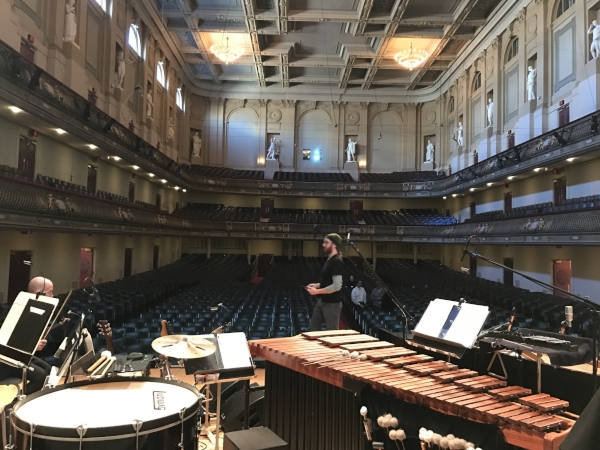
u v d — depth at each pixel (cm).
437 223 2559
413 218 2675
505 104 1911
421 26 2034
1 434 315
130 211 1631
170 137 2384
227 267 2433
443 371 300
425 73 2614
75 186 1403
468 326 294
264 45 2273
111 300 1167
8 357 329
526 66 1709
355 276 2031
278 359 374
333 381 321
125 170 1922
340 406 335
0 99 924
